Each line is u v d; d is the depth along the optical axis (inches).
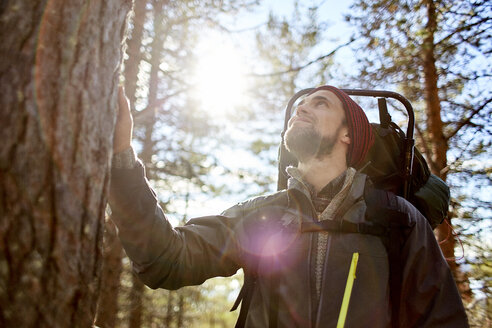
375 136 90.5
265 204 77.4
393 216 69.4
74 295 46.4
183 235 71.7
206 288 373.4
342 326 61.5
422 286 66.5
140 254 64.4
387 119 94.3
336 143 78.2
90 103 48.8
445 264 69.4
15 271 42.7
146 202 62.0
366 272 65.1
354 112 80.6
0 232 42.3
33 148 44.3
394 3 174.7
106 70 51.3
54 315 44.5
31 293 43.1
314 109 79.7
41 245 44.1
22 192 43.3
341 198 72.2
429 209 88.3
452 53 176.1
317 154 77.5
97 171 49.7
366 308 62.8
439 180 93.3
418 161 91.0
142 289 283.1
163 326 314.8
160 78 262.1
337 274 65.0
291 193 73.6
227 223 76.4
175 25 243.9
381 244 67.9
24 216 43.3
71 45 47.7
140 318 281.3
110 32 52.0
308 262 67.0
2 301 42.1
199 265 72.2
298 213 72.2
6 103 43.8
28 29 46.1
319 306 63.2
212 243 73.4
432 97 183.2
